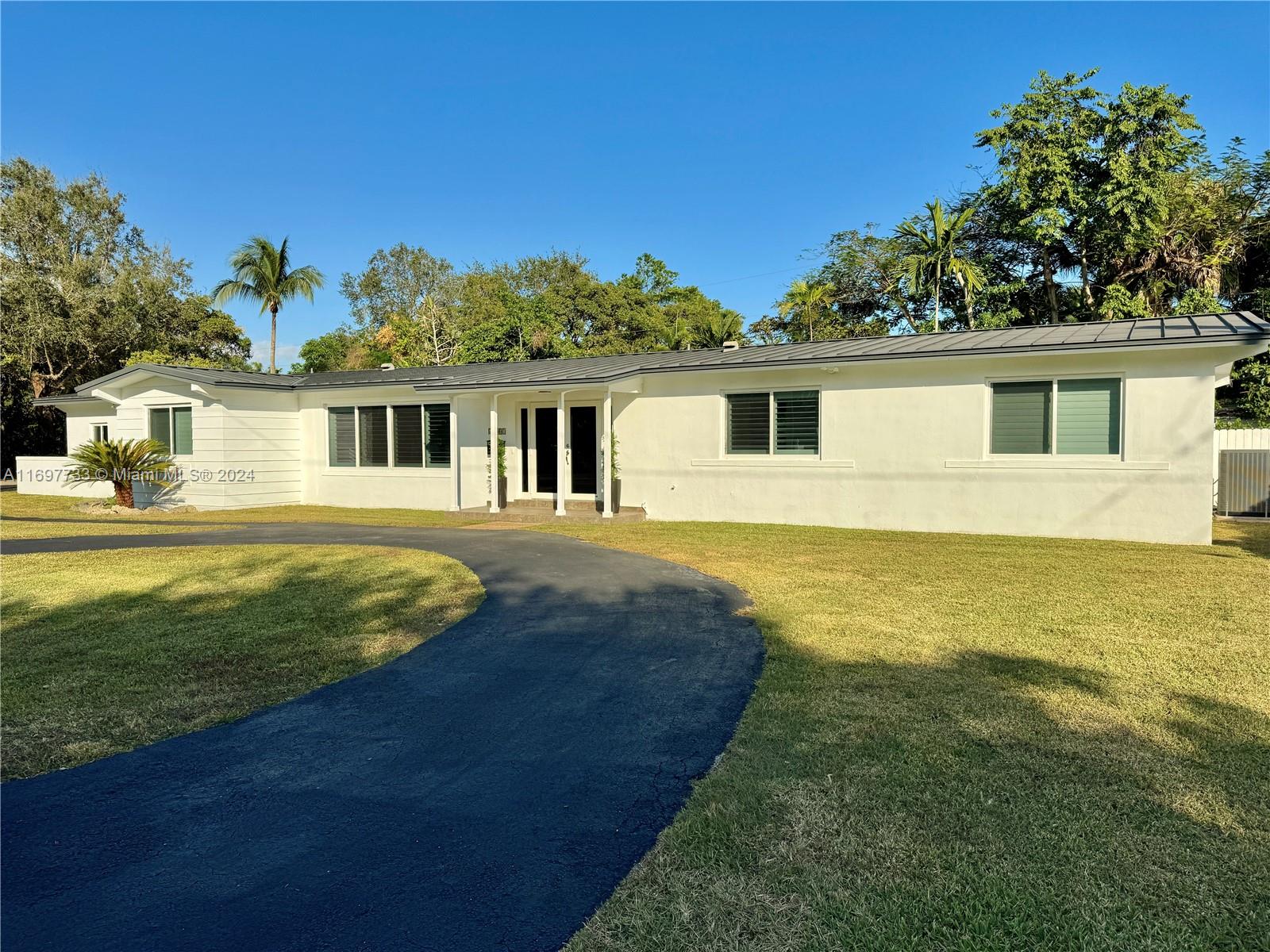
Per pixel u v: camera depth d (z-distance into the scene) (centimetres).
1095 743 385
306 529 1383
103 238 3362
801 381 1342
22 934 251
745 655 554
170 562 1002
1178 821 309
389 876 284
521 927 253
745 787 344
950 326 3053
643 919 255
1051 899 261
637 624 652
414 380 1719
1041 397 1169
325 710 458
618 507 1533
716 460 1432
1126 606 687
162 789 357
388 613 700
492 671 528
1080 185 2472
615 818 325
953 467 1227
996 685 473
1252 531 1239
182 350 3494
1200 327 1099
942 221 2675
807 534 1225
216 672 529
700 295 4947
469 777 367
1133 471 1105
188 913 262
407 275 5162
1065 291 2639
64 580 873
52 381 3148
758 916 256
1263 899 260
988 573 864
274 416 1866
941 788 340
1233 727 403
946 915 254
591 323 4175
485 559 1008
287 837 313
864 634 599
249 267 3372
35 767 382
